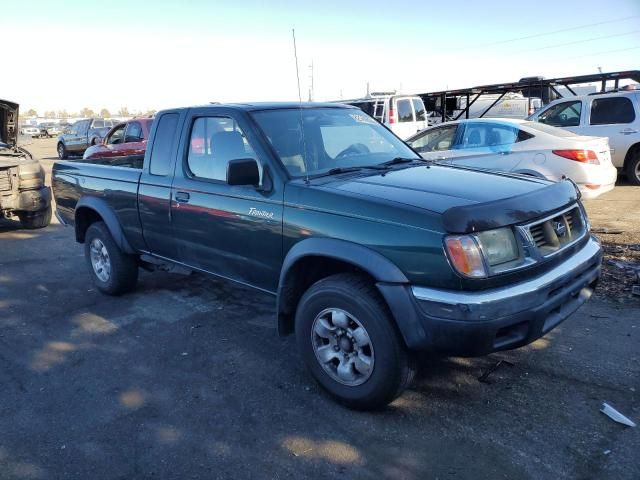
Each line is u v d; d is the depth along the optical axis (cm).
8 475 293
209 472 290
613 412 325
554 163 836
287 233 361
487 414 332
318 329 348
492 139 912
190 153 452
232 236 406
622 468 279
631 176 1117
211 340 456
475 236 289
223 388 377
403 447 305
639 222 796
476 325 282
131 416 346
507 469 282
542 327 305
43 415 351
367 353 326
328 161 409
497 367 388
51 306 555
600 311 475
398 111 1608
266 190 377
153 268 563
